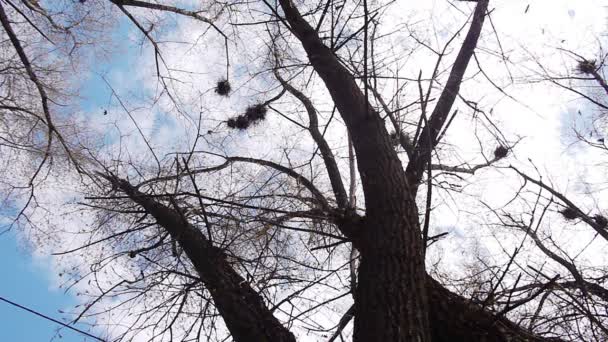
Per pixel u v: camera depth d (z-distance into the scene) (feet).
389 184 11.72
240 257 13.76
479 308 11.50
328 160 17.39
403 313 9.61
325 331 12.50
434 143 14.40
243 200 14.20
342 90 13.84
